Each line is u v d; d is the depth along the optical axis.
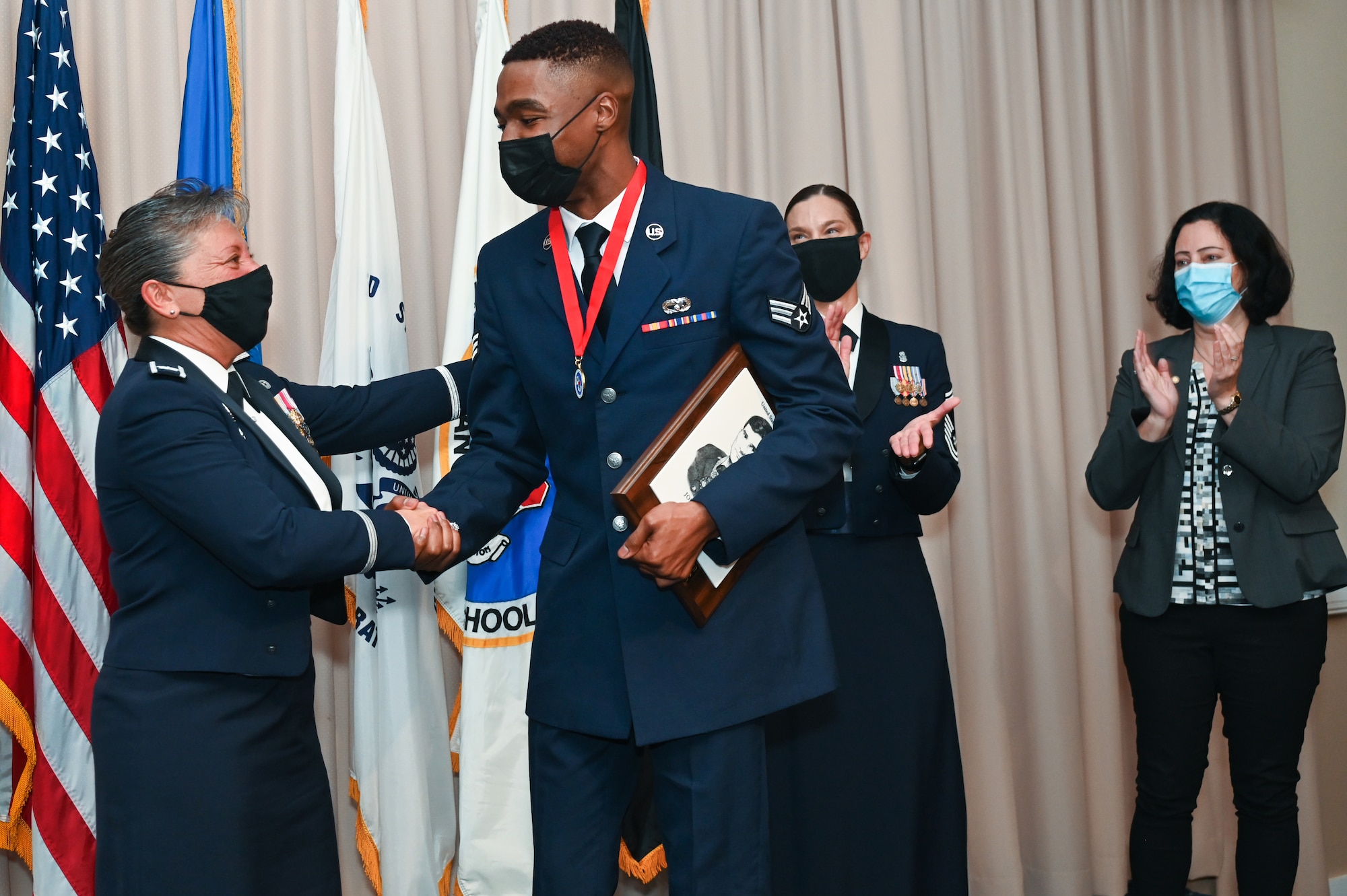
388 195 2.35
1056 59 3.22
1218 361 2.17
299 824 1.62
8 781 2.14
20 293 2.07
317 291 2.42
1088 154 3.23
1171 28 3.41
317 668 2.45
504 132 1.50
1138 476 2.33
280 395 1.85
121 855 1.51
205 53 2.31
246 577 1.51
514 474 1.75
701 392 1.42
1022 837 3.05
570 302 1.52
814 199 2.25
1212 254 2.30
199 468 1.51
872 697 2.16
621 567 1.46
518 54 1.47
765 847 1.48
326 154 2.53
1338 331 3.61
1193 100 3.44
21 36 2.13
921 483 2.11
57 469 2.06
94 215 2.15
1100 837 3.09
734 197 1.53
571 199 1.53
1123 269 3.27
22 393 2.06
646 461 1.37
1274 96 3.49
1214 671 2.32
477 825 2.24
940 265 3.06
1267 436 2.15
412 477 2.31
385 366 2.28
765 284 1.47
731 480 1.38
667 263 1.48
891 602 2.19
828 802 2.15
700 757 1.44
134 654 1.55
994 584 2.98
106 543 2.12
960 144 3.07
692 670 1.43
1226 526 2.26
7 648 2.01
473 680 2.27
